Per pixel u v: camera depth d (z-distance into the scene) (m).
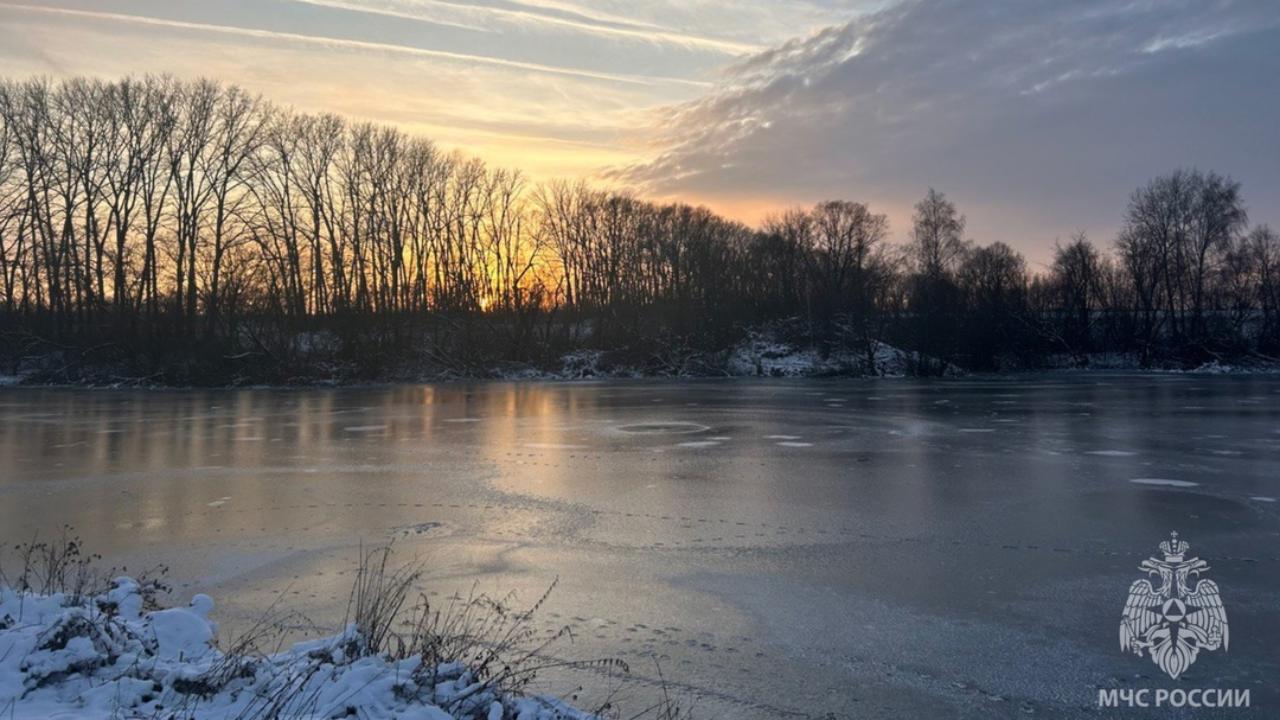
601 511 13.09
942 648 7.54
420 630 7.24
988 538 11.34
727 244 73.69
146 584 8.32
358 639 6.22
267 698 5.09
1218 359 58.75
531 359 55.38
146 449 20.31
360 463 18.02
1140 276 66.56
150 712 4.91
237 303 47.09
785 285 64.12
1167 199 67.94
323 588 9.25
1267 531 11.64
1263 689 6.70
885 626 8.08
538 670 6.94
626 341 57.69
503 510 13.20
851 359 55.03
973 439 21.56
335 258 55.00
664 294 65.12
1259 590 9.09
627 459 18.44
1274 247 63.22
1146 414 27.70
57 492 14.84
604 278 68.88
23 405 33.34
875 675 6.96
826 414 28.42
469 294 57.69
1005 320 59.34
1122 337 63.34
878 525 12.11
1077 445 20.34
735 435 22.72
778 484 15.31
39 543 11.14
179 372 44.78
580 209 69.19
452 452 19.62
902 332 56.44
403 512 13.09
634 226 69.31
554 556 10.53
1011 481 15.52
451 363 52.22
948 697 6.56
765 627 8.05
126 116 50.28
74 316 49.69
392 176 59.84
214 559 10.42
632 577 9.64
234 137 51.62
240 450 20.09
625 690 6.63
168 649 6.21
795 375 54.31
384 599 7.71
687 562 10.26
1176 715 6.25
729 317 59.78
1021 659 7.29
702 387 43.78
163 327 47.03
